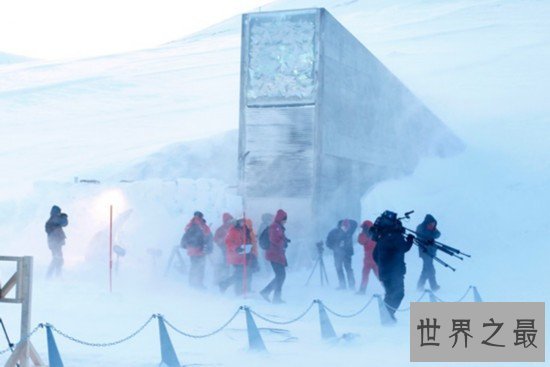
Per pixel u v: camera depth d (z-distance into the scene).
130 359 8.67
